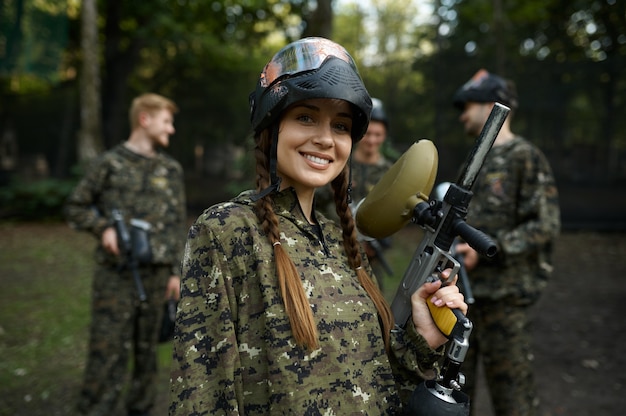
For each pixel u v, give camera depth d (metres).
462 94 2.85
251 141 1.34
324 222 1.36
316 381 1.14
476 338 2.74
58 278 7.00
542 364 4.29
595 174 11.01
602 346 4.68
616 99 10.84
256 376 1.14
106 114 14.58
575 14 11.44
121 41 15.39
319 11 8.25
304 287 1.19
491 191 2.69
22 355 4.38
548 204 2.64
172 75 16.02
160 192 3.20
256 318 1.15
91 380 3.02
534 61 11.18
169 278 3.24
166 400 3.63
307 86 1.17
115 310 3.04
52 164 15.16
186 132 15.97
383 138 3.61
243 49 15.48
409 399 1.25
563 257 8.50
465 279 2.45
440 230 1.29
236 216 1.19
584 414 3.40
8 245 9.25
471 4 11.18
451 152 11.79
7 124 15.01
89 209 3.12
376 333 1.28
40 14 11.68
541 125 11.20
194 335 1.13
